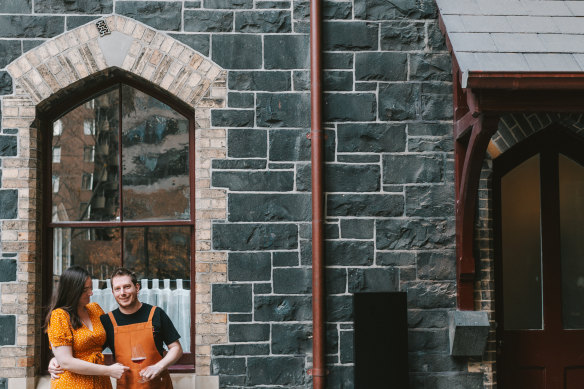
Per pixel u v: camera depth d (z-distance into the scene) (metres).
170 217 4.52
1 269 4.23
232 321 4.30
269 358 4.30
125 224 4.48
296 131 4.41
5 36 4.32
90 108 4.55
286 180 4.38
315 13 4.38
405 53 4.50
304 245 4.36
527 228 4.84
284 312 4.32
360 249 4.39
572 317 4.79
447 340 4.38
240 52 4.41
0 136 4.29
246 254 4.33
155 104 4.57
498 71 3.44
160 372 3.54
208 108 4.38
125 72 4.43
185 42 4.39
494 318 4.42
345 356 4.32
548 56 3.62
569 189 4.84
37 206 4.36
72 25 4.35
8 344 4.20
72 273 3.52
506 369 4.70
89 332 3.51
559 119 4.47
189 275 4.49
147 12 4.38
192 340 4.44
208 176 4.35
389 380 4.06
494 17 3.99
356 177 4.42
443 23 3.98
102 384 3.55
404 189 4.44
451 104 4.50
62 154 4.52
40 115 4.41
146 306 3.71
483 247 4.43
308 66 4.44
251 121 4.39
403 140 4.46
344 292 4.36
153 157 4.55
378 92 4.47
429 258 4.41
